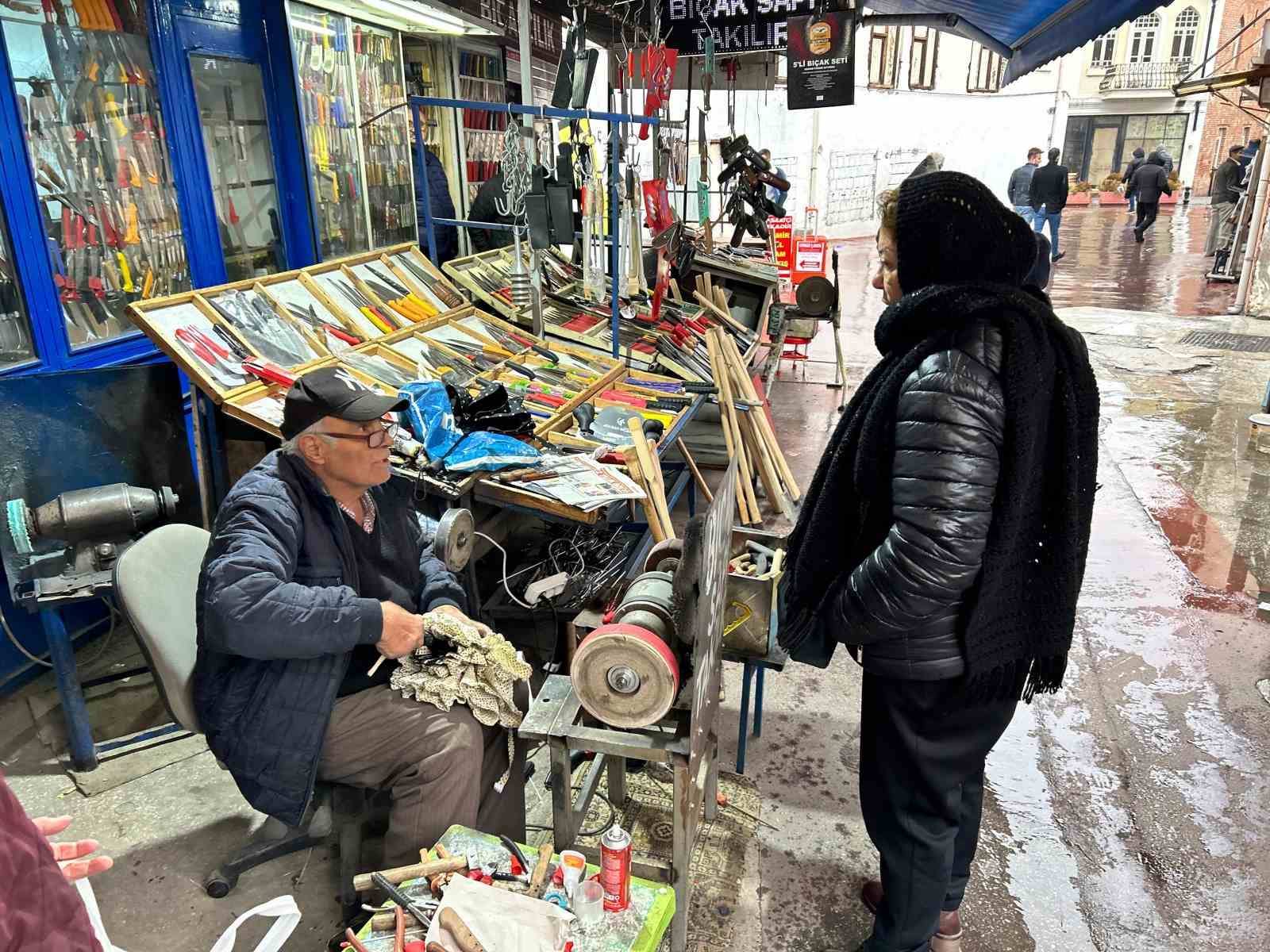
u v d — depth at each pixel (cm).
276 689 189
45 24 295
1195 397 696
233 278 397
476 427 305
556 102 409
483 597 318
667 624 183
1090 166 3117
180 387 328
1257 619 374
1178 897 231
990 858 243
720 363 457
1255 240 1002
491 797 221
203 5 364
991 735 170
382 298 395
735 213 700
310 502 200
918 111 2198
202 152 370
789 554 190
